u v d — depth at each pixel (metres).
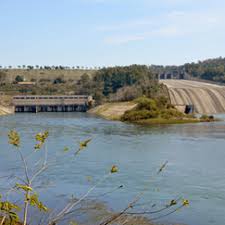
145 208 37.69
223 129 119.00
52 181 47.88
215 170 55.66
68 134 103.62
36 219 31.56
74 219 33.34
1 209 10.16
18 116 196.75
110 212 35.44
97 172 53.81
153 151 73.75
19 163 59.31
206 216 35.75
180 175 52.34
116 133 107.12
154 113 151.62
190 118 156.00
